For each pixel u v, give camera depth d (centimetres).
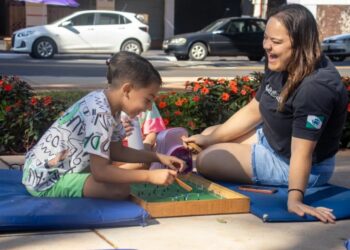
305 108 371
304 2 2855
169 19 2769
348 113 614
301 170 374
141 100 354
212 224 358
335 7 2861
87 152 347
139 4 2742
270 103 407
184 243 325
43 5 2517
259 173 423
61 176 364
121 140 383
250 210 382
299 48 375
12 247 311
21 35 1894
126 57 352
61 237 328
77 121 359
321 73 376
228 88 649
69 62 1812
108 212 344
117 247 316
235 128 443
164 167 428
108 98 356
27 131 573
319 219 366
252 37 2075
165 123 611
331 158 416
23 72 1412
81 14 1961
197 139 450
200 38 2031
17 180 413
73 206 348
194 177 439
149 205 363
